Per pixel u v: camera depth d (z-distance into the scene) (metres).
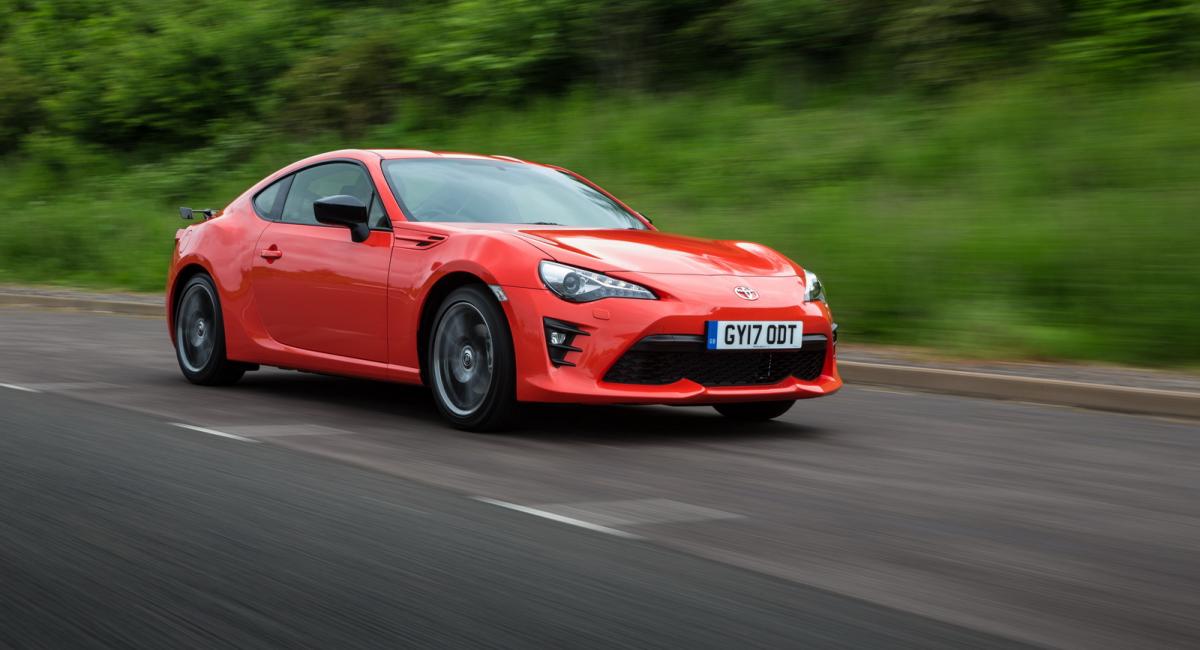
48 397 5.60
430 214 5.32
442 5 18.98
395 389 6.26
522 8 16.73
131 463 4.07
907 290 8.39
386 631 2.43
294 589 2.70
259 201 6.18
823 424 5.42
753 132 13.15
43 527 3.22
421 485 3.81
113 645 2.35
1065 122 10.96
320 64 18.86
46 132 21.78
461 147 15.59
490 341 4.75
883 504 3.71
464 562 2.92
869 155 11.72
